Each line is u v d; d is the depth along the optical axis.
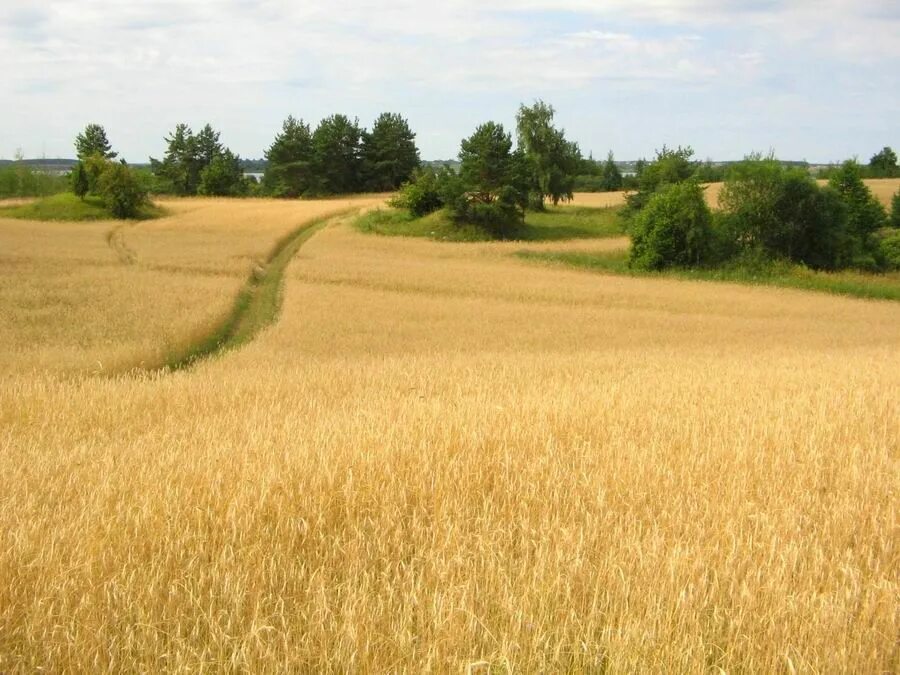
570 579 5.23
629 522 6.44
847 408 11.66
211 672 4.46
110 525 6.09
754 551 5.88
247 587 5.19
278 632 4.64
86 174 86.31
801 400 12.34
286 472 7.40
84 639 4.64
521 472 7.77
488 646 4.61
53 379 14.68
